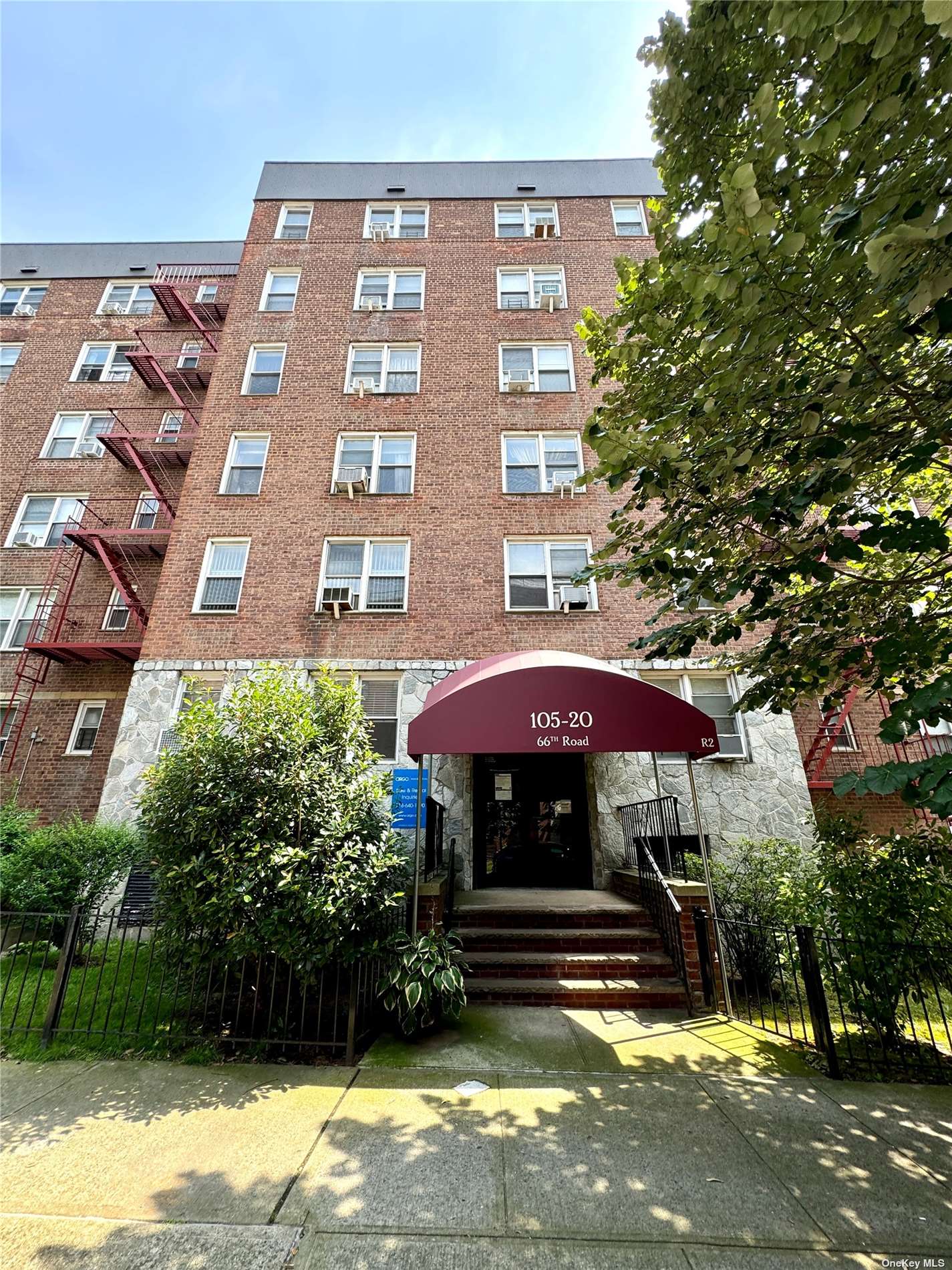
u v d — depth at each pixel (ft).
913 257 9.48
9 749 37.88
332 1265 8.16
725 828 30.40
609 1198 9.57
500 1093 13.25
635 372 17.28
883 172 11.77
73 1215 9.11
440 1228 8.89
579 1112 12.41
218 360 43.27
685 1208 9.35
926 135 10.22
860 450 13.17
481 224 48.65
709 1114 12.28
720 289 11.41
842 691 17.19
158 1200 9.48
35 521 46.91
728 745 32.65
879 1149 10.98
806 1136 11.43
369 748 19.70
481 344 43.52
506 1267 8.14
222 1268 8.07
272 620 35.17
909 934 15.10
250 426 40.86
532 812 31.53
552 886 30.30
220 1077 13.99
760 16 12.68
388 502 38.09
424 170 51.34
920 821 32.07
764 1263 8.24
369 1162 10.55
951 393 12.57
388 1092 13.30
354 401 41.57
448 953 17.61
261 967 16.63
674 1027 17.33
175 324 54.34
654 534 16.71
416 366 43.39
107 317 54.95
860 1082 13.85
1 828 25.48
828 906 16.93
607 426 16.14
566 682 19.56
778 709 17.69
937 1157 10.71
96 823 27.27
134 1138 11.32
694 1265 8.20
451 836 30.25
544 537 37.19
